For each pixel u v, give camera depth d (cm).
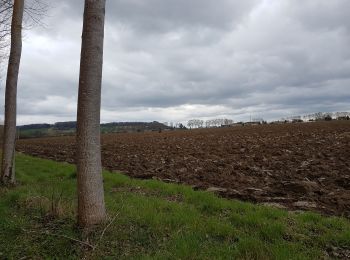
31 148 3909
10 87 1271
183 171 1567
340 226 714
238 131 5303
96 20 686
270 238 661
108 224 685
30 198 945
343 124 5028
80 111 687
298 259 563
